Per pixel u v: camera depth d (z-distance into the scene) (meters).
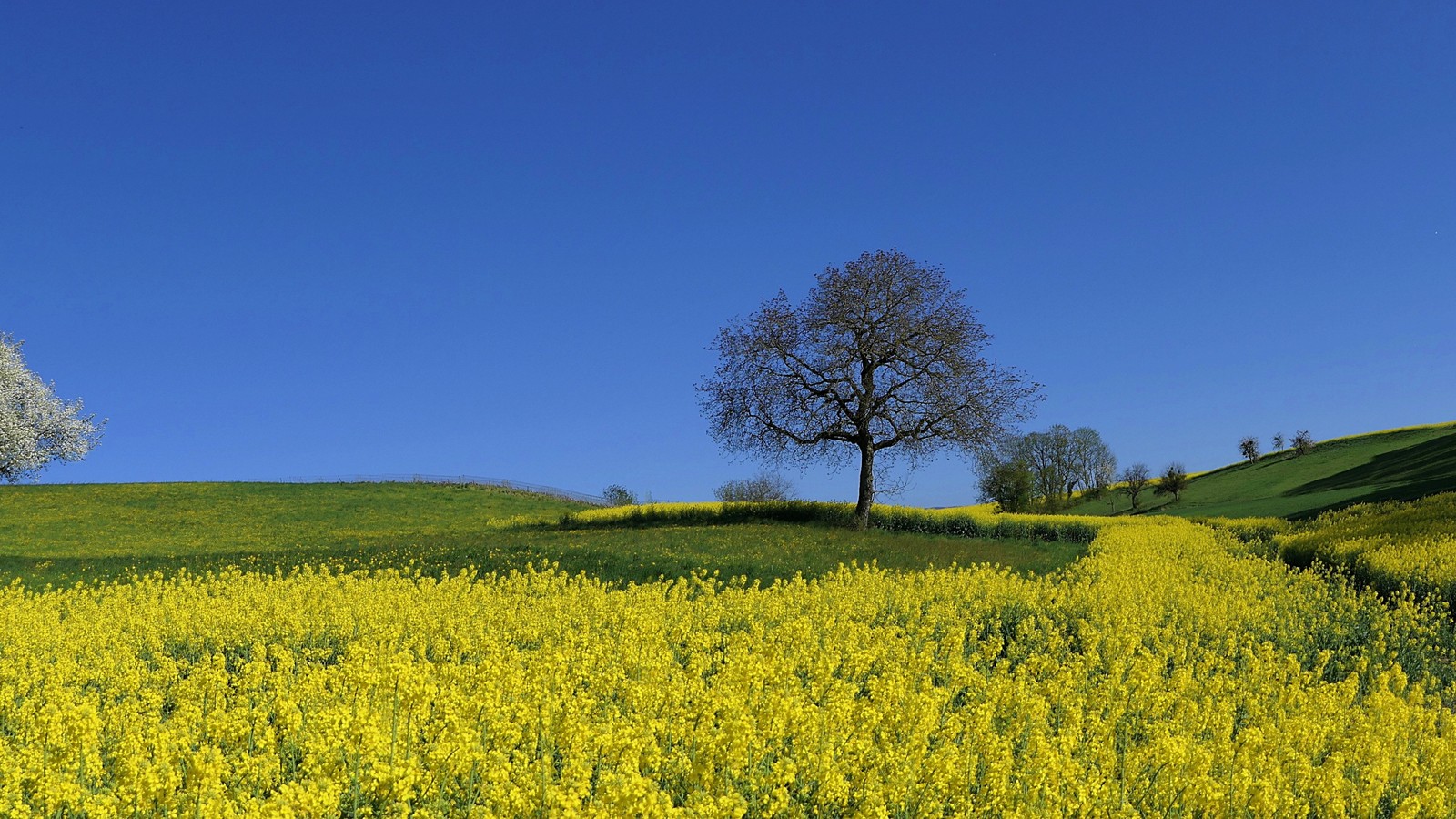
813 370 45.94
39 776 6.97
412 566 27.20
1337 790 7.50
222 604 17.89
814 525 44.62
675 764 7.53
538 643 14.88
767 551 31.02
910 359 45.50
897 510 48.31
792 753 8.40
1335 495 70.44
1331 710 10.11
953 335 44.41
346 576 24.50
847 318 45.47
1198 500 89.75
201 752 6.88
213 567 28.02
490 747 8.28
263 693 10.61
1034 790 7.35
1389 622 16.53
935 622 15.83
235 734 8.37
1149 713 10.24
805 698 10.02
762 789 7.32
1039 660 12.27
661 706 9.15
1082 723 9.63
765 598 17.75
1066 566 26.47
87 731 7.58
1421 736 9.38
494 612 17.06
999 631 16.16
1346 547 26.36
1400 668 12.27
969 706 9.67
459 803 7.27
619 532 39.00
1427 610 18.25
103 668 12.02
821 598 18.36
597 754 7.56
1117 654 13.89
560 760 8.08
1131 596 17.80
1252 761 7.92
